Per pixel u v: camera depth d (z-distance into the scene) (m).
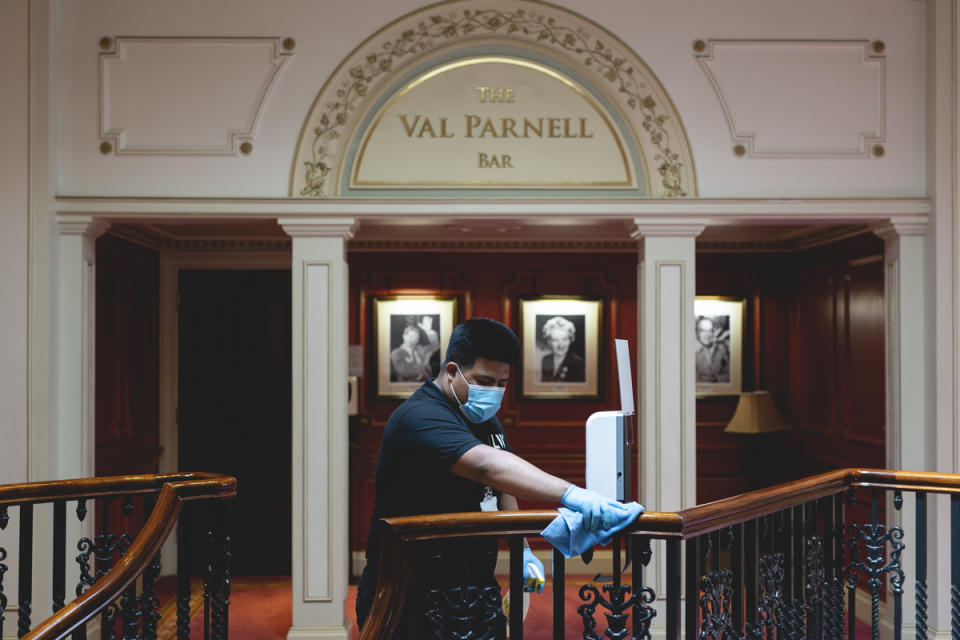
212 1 4.28
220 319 6.25
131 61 4.26
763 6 4.35
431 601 1.95
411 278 6.29
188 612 2.65
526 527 1.93
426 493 2.09
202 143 4.28
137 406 5.77
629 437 2.00
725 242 6.34
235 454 6.20
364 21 4.33
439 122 4.36
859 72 4.36
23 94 4.14
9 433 4.12
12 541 4.16
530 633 4.77
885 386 4.61
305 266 4.33
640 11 4.36
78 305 4.25
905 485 2.78
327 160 4.31
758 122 4.35
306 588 4.30
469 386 2.17
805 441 6.11
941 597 4.29
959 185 4.24
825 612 2.72
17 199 4.13
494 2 4.36
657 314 4.37
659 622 4.27
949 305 4.26
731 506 2.07
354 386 5.79
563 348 6.30
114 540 2.88
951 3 4.26
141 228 5.63
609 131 4.38
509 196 4.36
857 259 5.28
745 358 6.36
